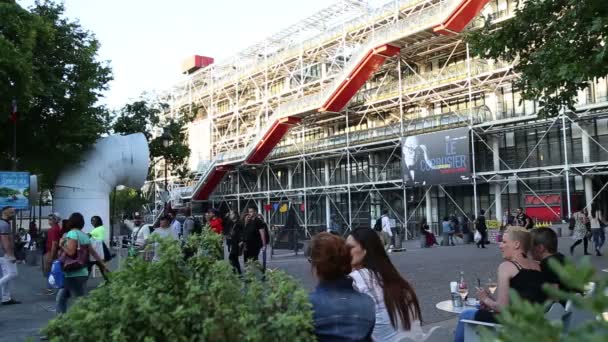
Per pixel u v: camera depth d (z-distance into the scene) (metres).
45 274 12.64
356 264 4.57
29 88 19.84
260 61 52.62
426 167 31.59
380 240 4.61
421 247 25.53
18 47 19.97
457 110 34.66
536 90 10.33
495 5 32.69
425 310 8.88
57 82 23.30
